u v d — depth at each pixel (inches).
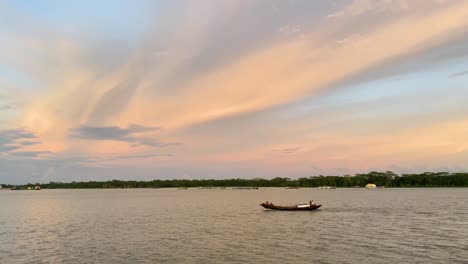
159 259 1540.4
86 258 1577.3
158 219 3100.4
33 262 1529.3
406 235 2079.2
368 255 1571.1
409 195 7367.1
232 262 1475.1
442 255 1561.3
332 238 1998.0
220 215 3395.7
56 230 2449.6
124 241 1964.8
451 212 3444.9
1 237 2161.7
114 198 7854.3
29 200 7249.0
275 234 2158.0
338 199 6067.9
